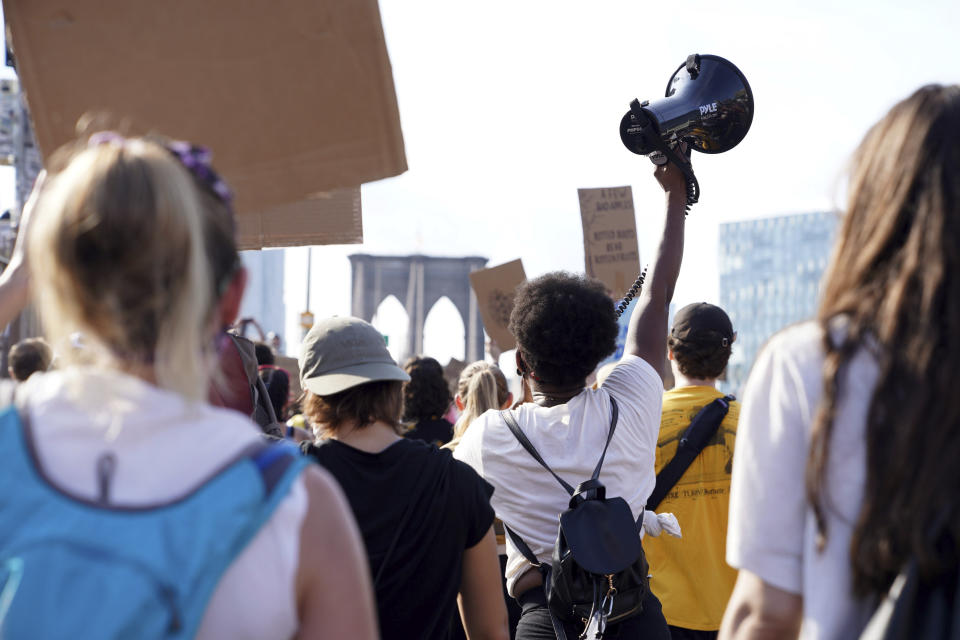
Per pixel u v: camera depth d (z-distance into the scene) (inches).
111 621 36.4
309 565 42.3
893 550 46.1
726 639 53.6
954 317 47.1
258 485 41.3
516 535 98.7
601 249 215.3
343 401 90.3
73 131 65.4
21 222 65.2
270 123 66.6
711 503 125.7
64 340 42.1
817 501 49.0
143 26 65.7
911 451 46.2
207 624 39.4
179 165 43.4
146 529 38.8
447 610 87.7
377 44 66.4
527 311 101.1
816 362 51.5
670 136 106.9
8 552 38.1
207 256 43.0
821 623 48.6
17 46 65.0
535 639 97.0
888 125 53.2
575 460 97.1
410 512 86.7
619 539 91.7
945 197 48.9
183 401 41.4
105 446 40.7
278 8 66.0
